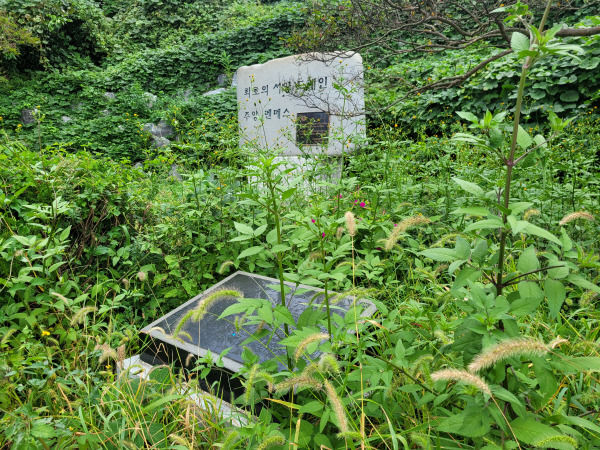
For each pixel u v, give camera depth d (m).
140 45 15.84
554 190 3.26
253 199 1.64
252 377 1.39
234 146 4.59
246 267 3.43
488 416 1.15
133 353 2.67
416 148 4.30
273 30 13.52
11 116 10.94
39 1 13.04
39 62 13.01
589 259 1.26
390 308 2.56
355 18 4.66
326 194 4.37
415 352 1.53
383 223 3.20
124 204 3.51
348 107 6.25
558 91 6.22
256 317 1.66
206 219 3.43
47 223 2.90
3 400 1.88
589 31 3.16
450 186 3.74
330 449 1.35
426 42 4.62
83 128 11.08
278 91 7.29
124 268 3.32
